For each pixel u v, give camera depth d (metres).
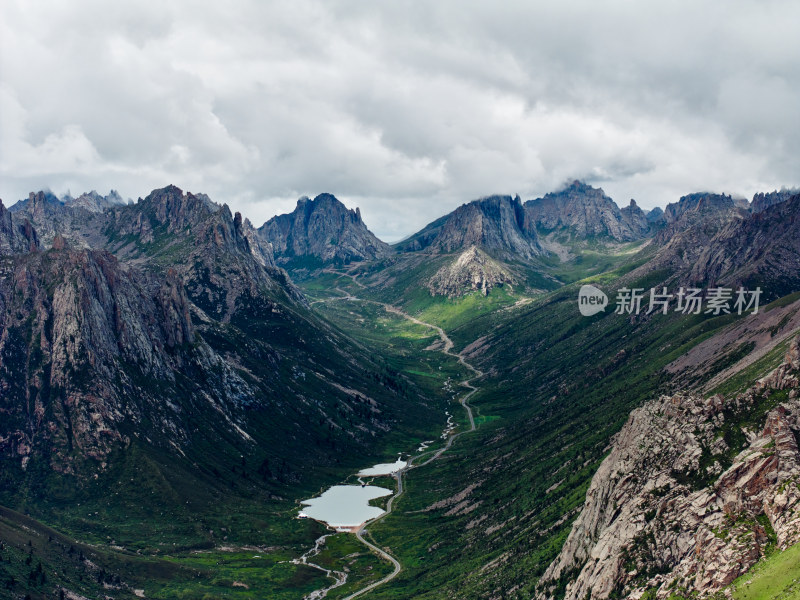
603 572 161.50
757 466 146.62
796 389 166.50
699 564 139.88
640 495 171.12
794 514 133.62
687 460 169.12
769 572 124.38
